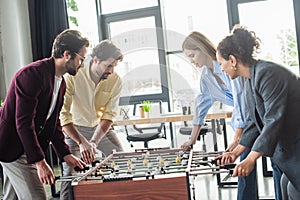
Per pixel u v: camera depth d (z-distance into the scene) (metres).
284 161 2.00
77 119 2.91
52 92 2.20
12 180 2.27
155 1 5.91
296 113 1.92
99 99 2.91
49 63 2.18
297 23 5.14
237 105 2.65
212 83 2.75
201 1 5.67
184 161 2.25
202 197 3.68
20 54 5.73
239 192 2.79
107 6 6.11
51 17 5.84
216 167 2.04
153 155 2.58
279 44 5.34
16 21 5.69
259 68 1.93
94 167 2.32
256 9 5.38
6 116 2.17
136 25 6.01
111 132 3.06
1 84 5.71
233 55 1.99
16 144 2.19
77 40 2.20
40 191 2.27
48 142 2.38
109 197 1.95
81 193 1.95
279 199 2.61
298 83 1.93
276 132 1.86
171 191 1.91
